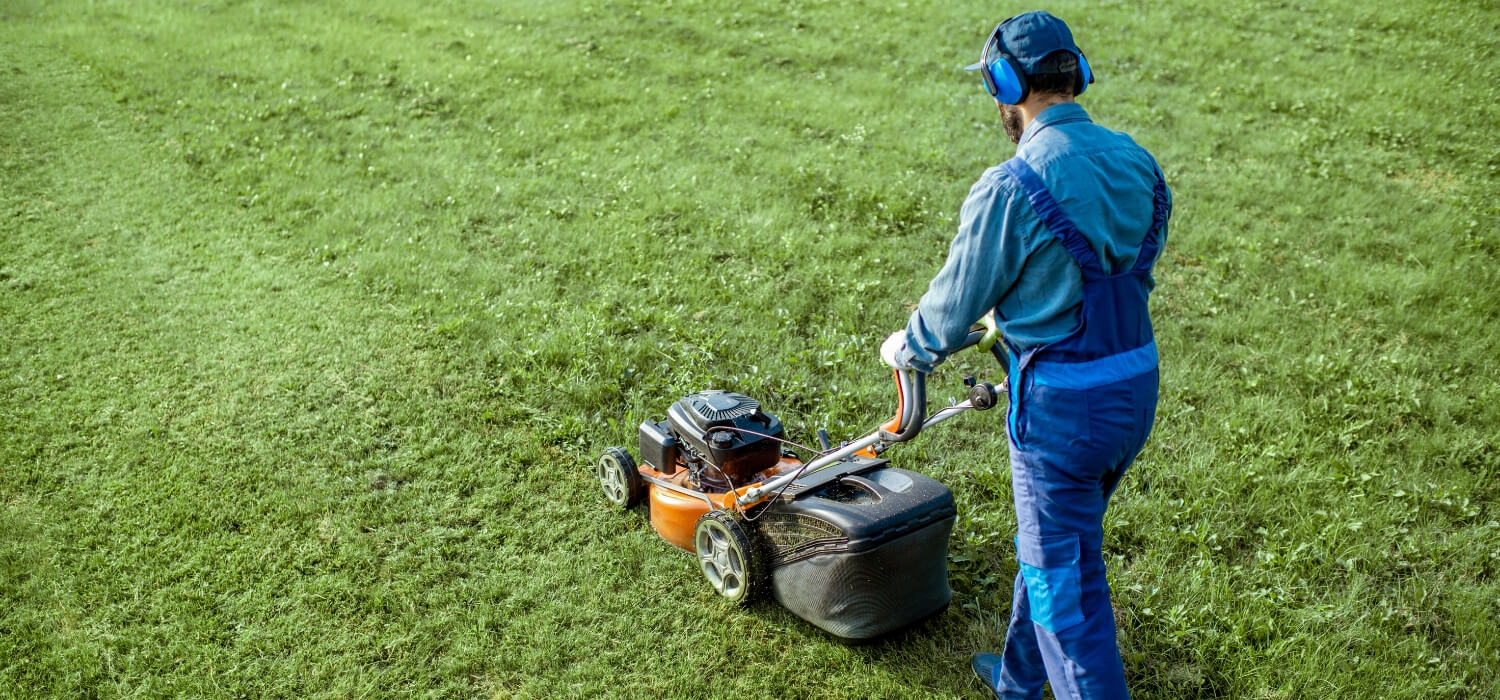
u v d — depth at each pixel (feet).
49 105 32.37
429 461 16.15
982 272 8.80
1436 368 20.11
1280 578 13.91
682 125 33.09
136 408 17.29
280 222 25.18
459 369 18.89
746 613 13.12
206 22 42.55
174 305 20.97
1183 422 18.01
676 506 13.84
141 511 14.69
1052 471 9.12
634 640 12.67
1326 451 17.24
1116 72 39.45
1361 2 48.14
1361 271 24.07
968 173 29.76
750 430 13.42
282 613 12.92
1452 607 13.53
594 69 38.27
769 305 21.83
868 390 18.43
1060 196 8.53
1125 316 8.93
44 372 18.30
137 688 11.71
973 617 13.21
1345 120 34.94
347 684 11.85
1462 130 34.04
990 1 48.14
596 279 22.65
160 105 32.96
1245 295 23.24
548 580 13.65
